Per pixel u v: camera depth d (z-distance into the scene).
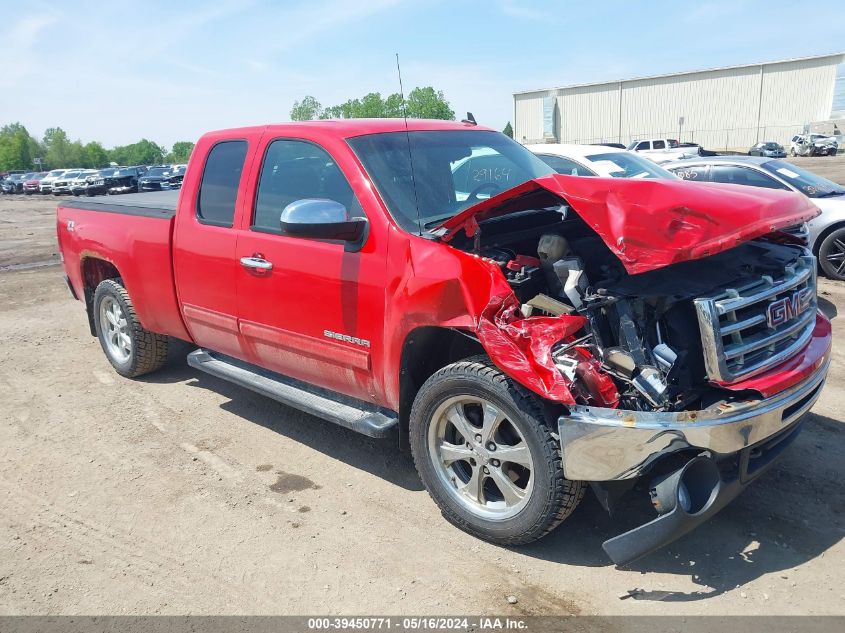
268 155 4.35
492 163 4.42
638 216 2.96
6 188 53.47
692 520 2.85
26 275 11.97
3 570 3.43
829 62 54.19
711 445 2.83
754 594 2.98
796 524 3.45
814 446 4.20
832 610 2.86
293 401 4.25
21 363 6.73
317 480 4.20
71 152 146.88
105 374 6.31
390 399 3.77
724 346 3.01
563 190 3.10
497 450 3.28
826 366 3.46
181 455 4.60
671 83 60.81
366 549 3.47
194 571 3.36
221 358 5.12
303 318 4.06
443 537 3.54
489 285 3.16
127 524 3.80
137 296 5.44
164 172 39.62
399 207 3.70
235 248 4.41
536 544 3.42
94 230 5.76
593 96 64.69
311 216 3.46
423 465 3.59
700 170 9.52
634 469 2.86
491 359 3.13
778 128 57.34
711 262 3.41
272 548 3.51
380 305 3.62
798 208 3.39
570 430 2.89
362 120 4.41
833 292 8.02
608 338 3.17
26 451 4.75
